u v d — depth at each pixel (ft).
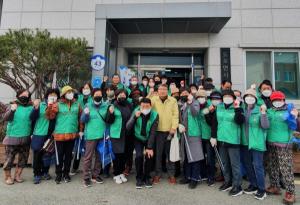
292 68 29.71
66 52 23.76
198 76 32.89
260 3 30.22
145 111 15.46
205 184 16.28
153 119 15.65
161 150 16.28
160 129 16.24
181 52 32.91
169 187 15.56
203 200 13.48
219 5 25.61
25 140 16.12
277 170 14.58
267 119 13.69
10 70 24.58
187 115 16.19
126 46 31.55
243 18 30.25
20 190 14.74
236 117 14.38
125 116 16.11
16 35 22.91
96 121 15.92
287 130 13.82
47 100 16.51
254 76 29.96
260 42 29.73
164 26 28.76
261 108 13.78
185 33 30.94
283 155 13.62
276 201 13.52
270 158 14.74
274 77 29.58
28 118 16.16
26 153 16.58
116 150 15.72
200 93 16.66
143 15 26.14
